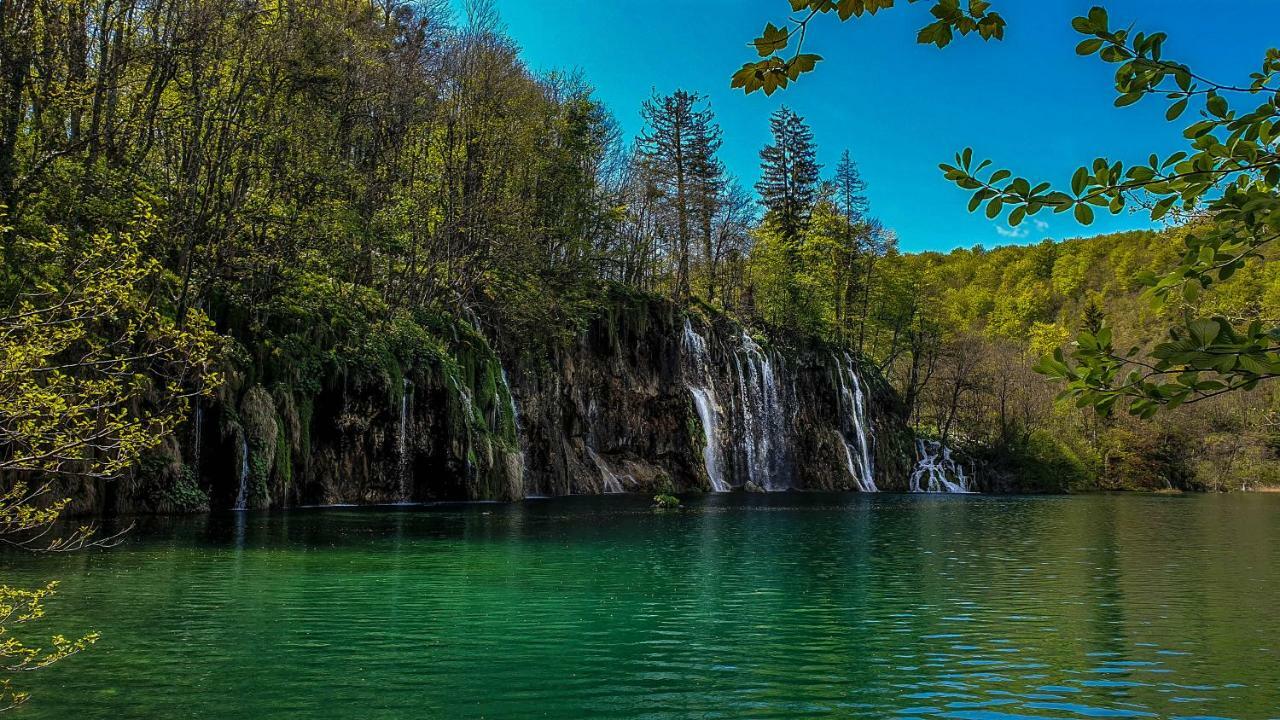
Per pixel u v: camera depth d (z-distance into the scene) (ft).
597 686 30.68
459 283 147.23
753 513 118.83
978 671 33.32
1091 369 10.12
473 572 56.34
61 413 27.61
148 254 84.69
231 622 39.83
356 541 70.95
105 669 31.63
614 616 43.06
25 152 80.12
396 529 81.41
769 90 11.23
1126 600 49.78
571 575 55.98
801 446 221.25
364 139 132.05
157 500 86.12
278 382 102.78
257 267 102.17
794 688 30.73
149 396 84.79
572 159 176.76
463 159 149.59
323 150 111.65
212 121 96.63
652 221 237.04
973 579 57.77
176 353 81.61
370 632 38.45
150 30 98.68
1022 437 269.44
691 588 51.93
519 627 40.09
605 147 207.51
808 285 245.45
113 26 86.89
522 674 32.12
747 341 218.38
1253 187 11.39
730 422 201.26
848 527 98.84
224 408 94.38
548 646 36.52
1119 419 299.79
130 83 90.27
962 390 280.31
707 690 30.32
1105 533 97.25
